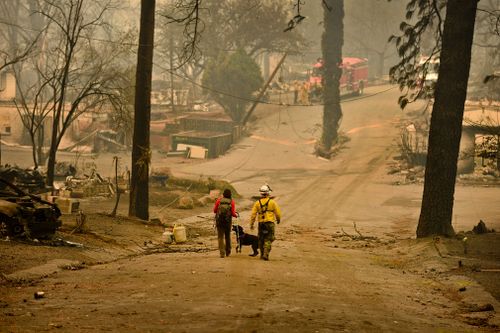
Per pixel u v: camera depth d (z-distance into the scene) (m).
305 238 37.81
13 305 13.54
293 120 107.50
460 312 15.45
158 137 97.62
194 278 17.61
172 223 40.28
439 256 26.05
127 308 13.19
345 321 12.55
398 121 102.94
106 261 22.77
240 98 97.12
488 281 19.72
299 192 66.25
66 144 89.81
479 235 33.47
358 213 53.81
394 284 19.23
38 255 20.56
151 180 61.84
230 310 13.09
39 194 41.53
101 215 35.25
